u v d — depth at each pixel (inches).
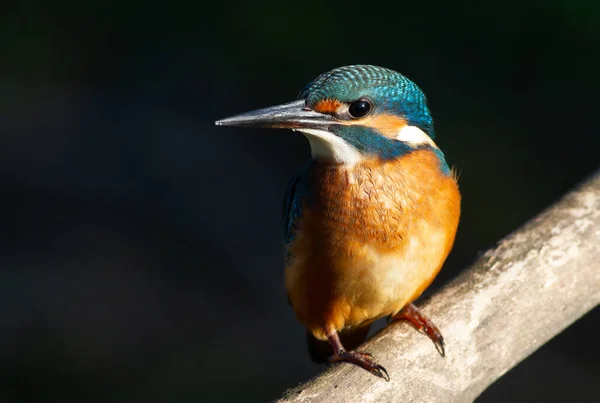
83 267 554.3
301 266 272.5
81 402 480.1
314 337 308.2
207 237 569.6
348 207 261.1
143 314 526.0
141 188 605.3
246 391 482.0
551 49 610.2
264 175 608.7
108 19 713.6
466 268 263.6
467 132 577.3
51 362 498.0
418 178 263.4
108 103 672.4
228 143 633.0
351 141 262.7
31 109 665.0
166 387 485.7
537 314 255.9
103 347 506.9
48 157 630.5
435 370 245.4
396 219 260.5
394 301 269.0
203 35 689.6
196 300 533.3
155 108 664.4
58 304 530.9
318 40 649.6
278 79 651.5
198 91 668.1
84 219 588.1
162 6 707.4
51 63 699.4
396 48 631.2
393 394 240.8
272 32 663.1
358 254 261.9
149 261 557.3
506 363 252.5
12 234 578.2
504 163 561.0
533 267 259.0
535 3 620.4
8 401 475.8
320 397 237.5
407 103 267.1
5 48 705.6
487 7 628.7
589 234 264.7
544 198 543.5
